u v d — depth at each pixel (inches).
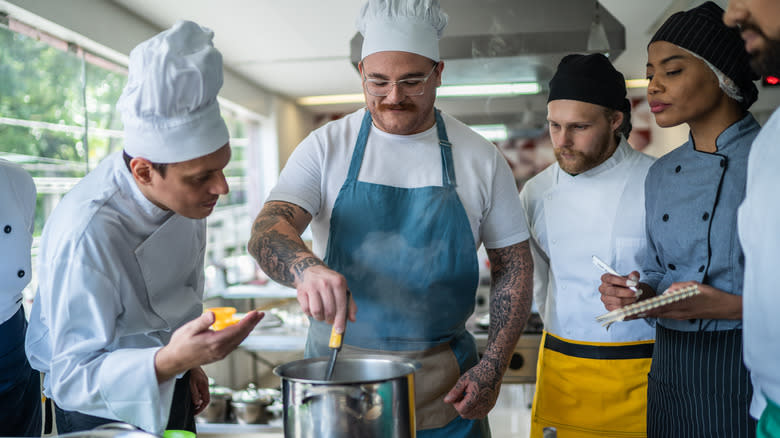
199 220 59.1
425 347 54.7
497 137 197.6
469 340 59.1
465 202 56.3
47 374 53.7
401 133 55.3
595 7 89.6
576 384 67.7
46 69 116.5
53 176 118.9
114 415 45.0
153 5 127.7
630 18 133.0
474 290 57.1
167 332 55.6
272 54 171.0
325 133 56.9
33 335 53.0
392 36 51.3
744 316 35.4
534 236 73.7
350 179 55.2
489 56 92.0
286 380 37.9
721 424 50.8
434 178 55.7
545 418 70.2
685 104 52.1
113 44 124.1
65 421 52.9
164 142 44.4
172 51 43.3
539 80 108.2
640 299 55.9
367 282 54.7
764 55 34.0
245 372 189.8
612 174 68.1
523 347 93.9
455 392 52.7
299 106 261.0
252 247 50.4
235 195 223.6
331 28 146.2
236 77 199.2
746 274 35.1
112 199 48.3
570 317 68.9
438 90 116.9
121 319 49.4
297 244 48.3
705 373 51.4
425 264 54.4
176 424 57.9
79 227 45.9
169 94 43.3
